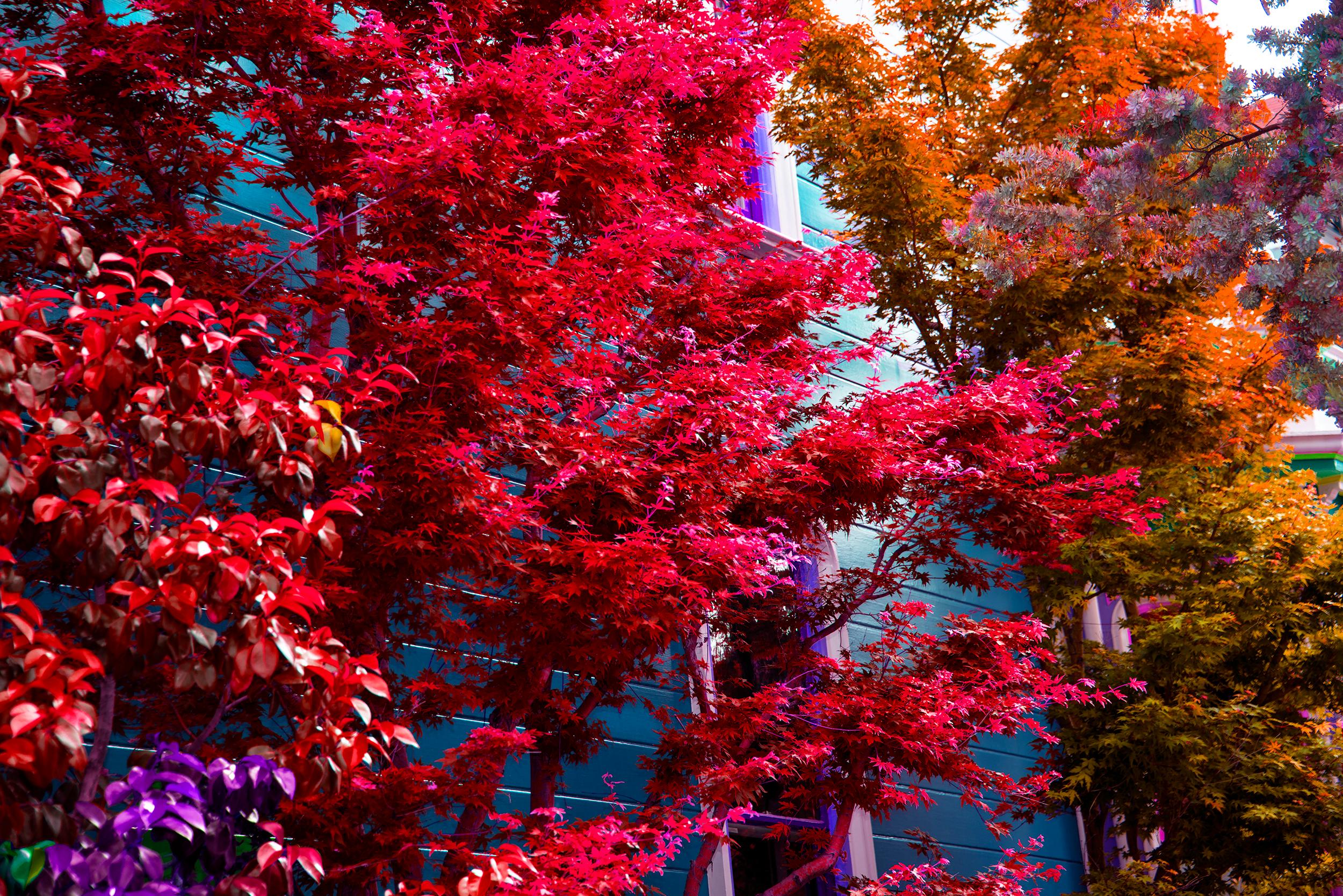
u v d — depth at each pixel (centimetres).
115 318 339
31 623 303
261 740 377
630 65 636
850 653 920
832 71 1107
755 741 769
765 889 945
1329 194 547
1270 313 591
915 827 1113
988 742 1236
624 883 486
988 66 1227
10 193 444
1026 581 1058
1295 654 1085
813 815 991
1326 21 542
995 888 745
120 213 554
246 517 334
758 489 697
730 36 733
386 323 553
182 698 495
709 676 891
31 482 312
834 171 1114
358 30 621
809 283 783
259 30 573
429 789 502
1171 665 1011
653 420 656
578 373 622
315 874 340
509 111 573
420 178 538
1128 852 1082
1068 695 851
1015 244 779
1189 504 1051
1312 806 984
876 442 725
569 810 834
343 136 619
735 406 655
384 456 517
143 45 542
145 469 360
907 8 1178
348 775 448
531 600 578
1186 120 600
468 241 566
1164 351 1022
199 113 596
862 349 814
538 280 560
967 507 857
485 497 538
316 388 517
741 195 809
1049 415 1012
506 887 409
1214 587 1010
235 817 345
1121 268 1037
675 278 769
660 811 651
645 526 571
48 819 294
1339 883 1034
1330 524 1042
